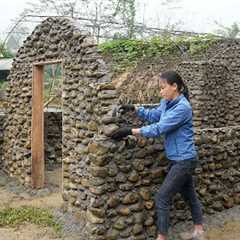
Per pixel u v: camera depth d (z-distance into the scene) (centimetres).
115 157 538
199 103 1403
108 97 557
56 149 1056
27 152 841
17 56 870
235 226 619
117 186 542
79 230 579
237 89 1555
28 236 587
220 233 595
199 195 637
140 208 555
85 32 629
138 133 502
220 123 1490
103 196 533
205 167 645
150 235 562
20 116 866
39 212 677
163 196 502
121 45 1631
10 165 910
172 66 1586
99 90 559
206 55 1688
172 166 504
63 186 654
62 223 614
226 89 1518
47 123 1038
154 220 564
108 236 535
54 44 713
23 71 845
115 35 1731
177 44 1688
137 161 553
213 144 657
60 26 691
